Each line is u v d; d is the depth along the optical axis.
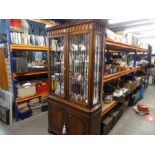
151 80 7.81
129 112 3.48
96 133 2.08
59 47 2.25
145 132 2.56
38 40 3.09
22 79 3.37
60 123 2.25
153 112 3.50
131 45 3.31
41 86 3.28
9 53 2.61
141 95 4.57
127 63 3.94
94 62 1.77
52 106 2.33
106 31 2.03
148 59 6.14
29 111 3.06
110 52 3.82
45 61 3.50
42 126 2.68
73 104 2.02
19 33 2.74
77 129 2.02
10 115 2.68
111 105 2.61
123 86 3.53
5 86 2.93
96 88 1.99
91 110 1.86
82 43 1.90
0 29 2.82
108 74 2.51
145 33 8.07
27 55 3.28
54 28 2.06
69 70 2.03
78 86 2.03
